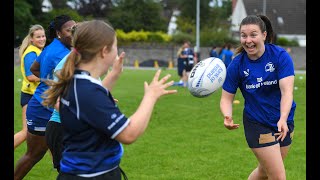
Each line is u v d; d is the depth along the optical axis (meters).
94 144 3.81
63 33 6.30
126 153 9.38
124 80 28.30
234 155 9.30
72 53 3.87
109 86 4.53
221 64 5.75
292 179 7.75
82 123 3.76
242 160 8.91
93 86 3.77
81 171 3.81
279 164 5.78
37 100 6.61
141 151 9.56
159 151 9.59
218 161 8.84
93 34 3.79
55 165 5.96
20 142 7.50
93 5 71.00
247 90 5.93
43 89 6.61
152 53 54.22
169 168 8.35
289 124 5.95
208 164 8.62
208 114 14.51
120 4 67.56
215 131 11.77
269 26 5.97
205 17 72.88
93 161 3.81
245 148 9.92
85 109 3.71
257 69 5.80
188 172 8.10
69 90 3.82
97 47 3.80
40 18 49.97
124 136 3.71
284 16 71.62
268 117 5.82
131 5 66.38
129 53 54.28
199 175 7.95
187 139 10.78
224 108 5.99
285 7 72.69
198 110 15.34
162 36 57.47
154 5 66.69
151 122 12.96
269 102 5.82
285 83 5.61
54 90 3.90
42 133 6.75
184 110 15.29
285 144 6.01
